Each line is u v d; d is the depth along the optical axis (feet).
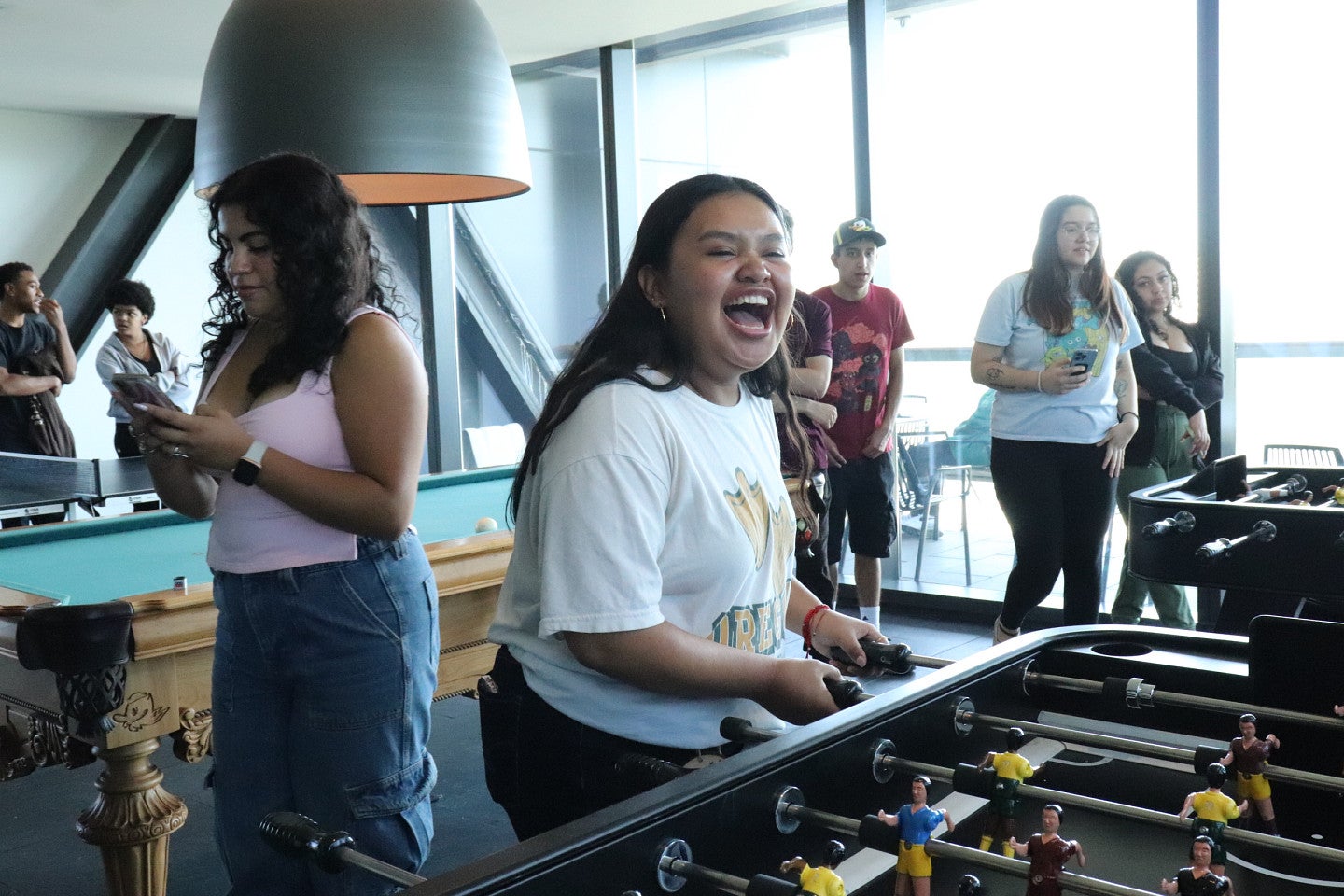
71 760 6.27
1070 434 10.62
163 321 22.97
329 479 5.08
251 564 5.18
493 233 21.49
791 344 10.48
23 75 18.48
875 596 13.44
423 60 7.65
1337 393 12.73
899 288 15.79
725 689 3.91
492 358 22.11
